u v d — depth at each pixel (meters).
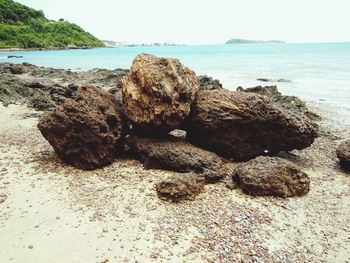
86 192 10.24
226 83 38.53
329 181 11.90
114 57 99.19
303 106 23.38
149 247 7.84
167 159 11.55
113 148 12.15
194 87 12.59
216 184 11.07
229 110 12.35
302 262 7.68
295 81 40.50
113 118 12.27
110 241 8.04
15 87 24.28
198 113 12.65
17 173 11.53
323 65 61.50
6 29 138.50
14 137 15.44
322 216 9.54
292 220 9.24
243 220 9.04
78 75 41.16
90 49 175.25
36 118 18.84
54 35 166.00
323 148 15.66
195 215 9.15
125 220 8.85
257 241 8.26
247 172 10.65
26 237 8.15
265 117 12.39
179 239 8.16
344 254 8.05
